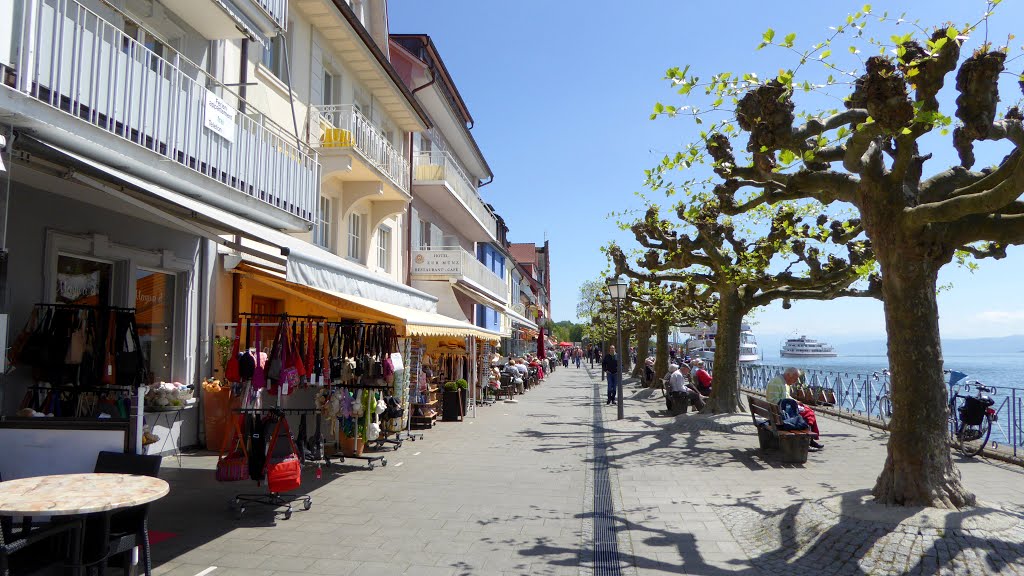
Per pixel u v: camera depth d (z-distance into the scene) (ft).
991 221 20.57
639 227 54.44
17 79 16.72
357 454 34.73
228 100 37.09
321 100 49.75
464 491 27.96
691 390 57.36
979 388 38.83
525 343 203.62
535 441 43.65
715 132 25.84
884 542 17.89
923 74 18.80
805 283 47.98
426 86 77.36
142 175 23.73
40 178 22.67
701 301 65.46
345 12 48.08
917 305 20.95
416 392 50.34
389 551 19.39
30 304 24.97
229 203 28.71
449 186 77.51
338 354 31.71
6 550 11.24
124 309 25.64
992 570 16.05
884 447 39.55
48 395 24.47
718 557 19.24
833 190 23.38
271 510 23.85
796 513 21.56
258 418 24.00
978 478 29.91
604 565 18.49
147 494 12.46
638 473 32.37
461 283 79.71
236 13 32.86
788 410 35.70
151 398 30.40
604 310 97.60
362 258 58.44
